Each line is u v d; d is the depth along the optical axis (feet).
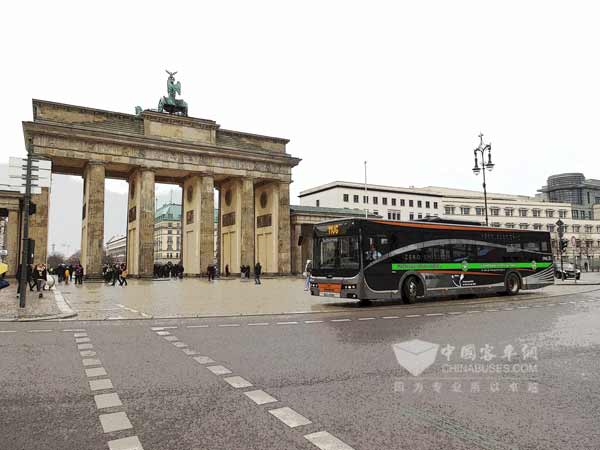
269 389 25.54
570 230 429.38
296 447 17.61
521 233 97.09
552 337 42.14
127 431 19.40
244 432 19.17
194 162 212.02
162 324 53.72
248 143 229.86
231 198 237.25
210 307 72.43
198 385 26.45
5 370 30.37
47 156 179.52
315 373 29.12
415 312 64.69
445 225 83.87
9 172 68.23
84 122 189.67
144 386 26.32
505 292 93.40
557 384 26.30
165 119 205.87
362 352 35.70
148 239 196.75
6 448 17.70
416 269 77.77
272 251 236.43
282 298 90.94
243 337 43.60
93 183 187.32
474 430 19.25
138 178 203.10
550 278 101.50
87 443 18.17
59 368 30.89
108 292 110.93
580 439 18.19
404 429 19.39
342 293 71.82
